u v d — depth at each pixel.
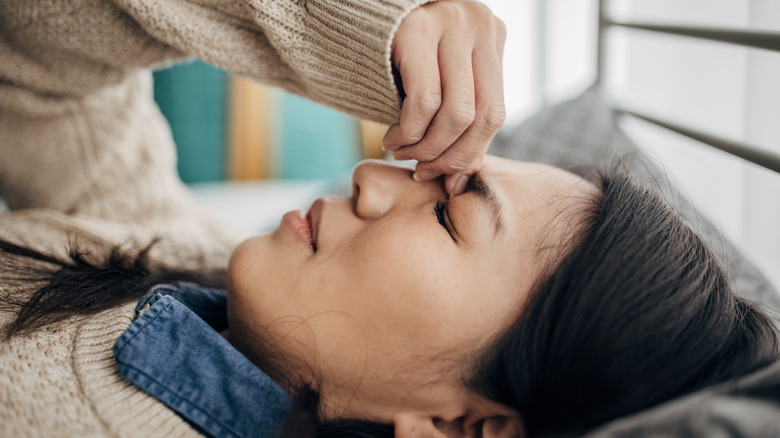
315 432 0.56
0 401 0.48
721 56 1.28
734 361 0.55
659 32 1.09
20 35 0.77
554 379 0.55
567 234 0.58
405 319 0.56
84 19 0.72
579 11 1.74
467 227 0.58
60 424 0.48
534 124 1.20
